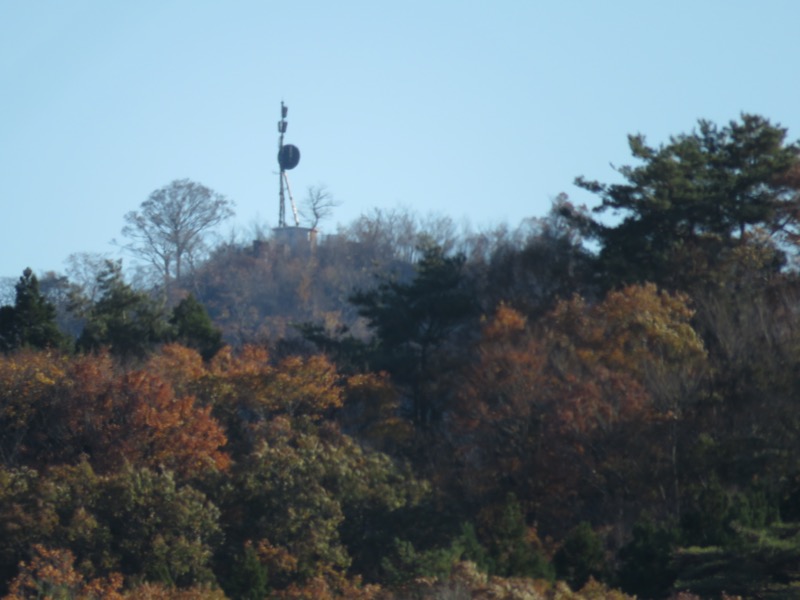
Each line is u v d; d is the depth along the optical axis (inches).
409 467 6520.7
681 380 6530.5
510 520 5137.8
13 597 4473.4
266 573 5108.3
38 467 6427.2
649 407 6476.4
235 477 5999.0
